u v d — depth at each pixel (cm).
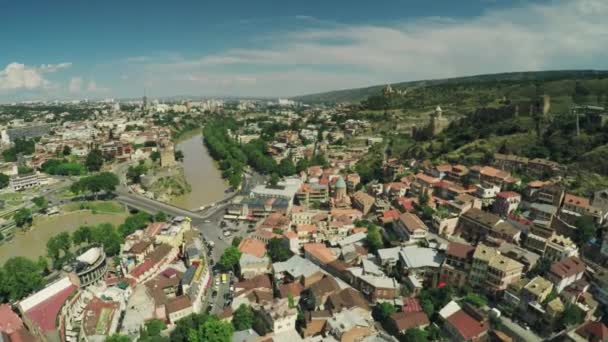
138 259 19088
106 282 17050
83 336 12975
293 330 13250
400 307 14250
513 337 12494
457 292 14812
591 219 16912
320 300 14488
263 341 12212
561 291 13575
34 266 18038
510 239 16738
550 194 19125
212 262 19775
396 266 16600
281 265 17425
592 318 12975
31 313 14138
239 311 13762
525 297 13300
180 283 16650
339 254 18738
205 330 12206
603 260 15038
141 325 13500
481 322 12525
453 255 15338
